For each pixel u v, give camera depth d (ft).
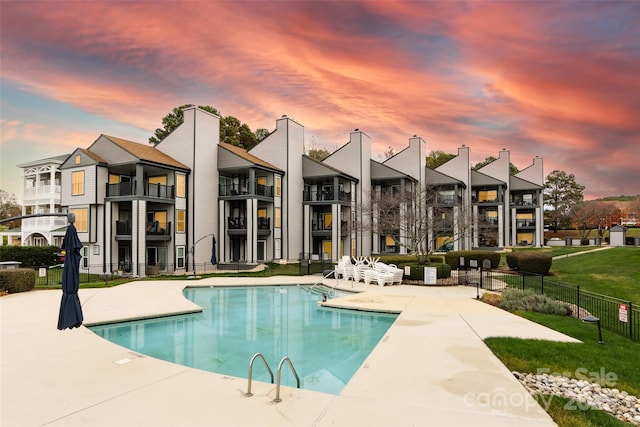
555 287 54.13
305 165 113.91
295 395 17.69
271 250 101.65
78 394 17.87
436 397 17.46
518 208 148.05
